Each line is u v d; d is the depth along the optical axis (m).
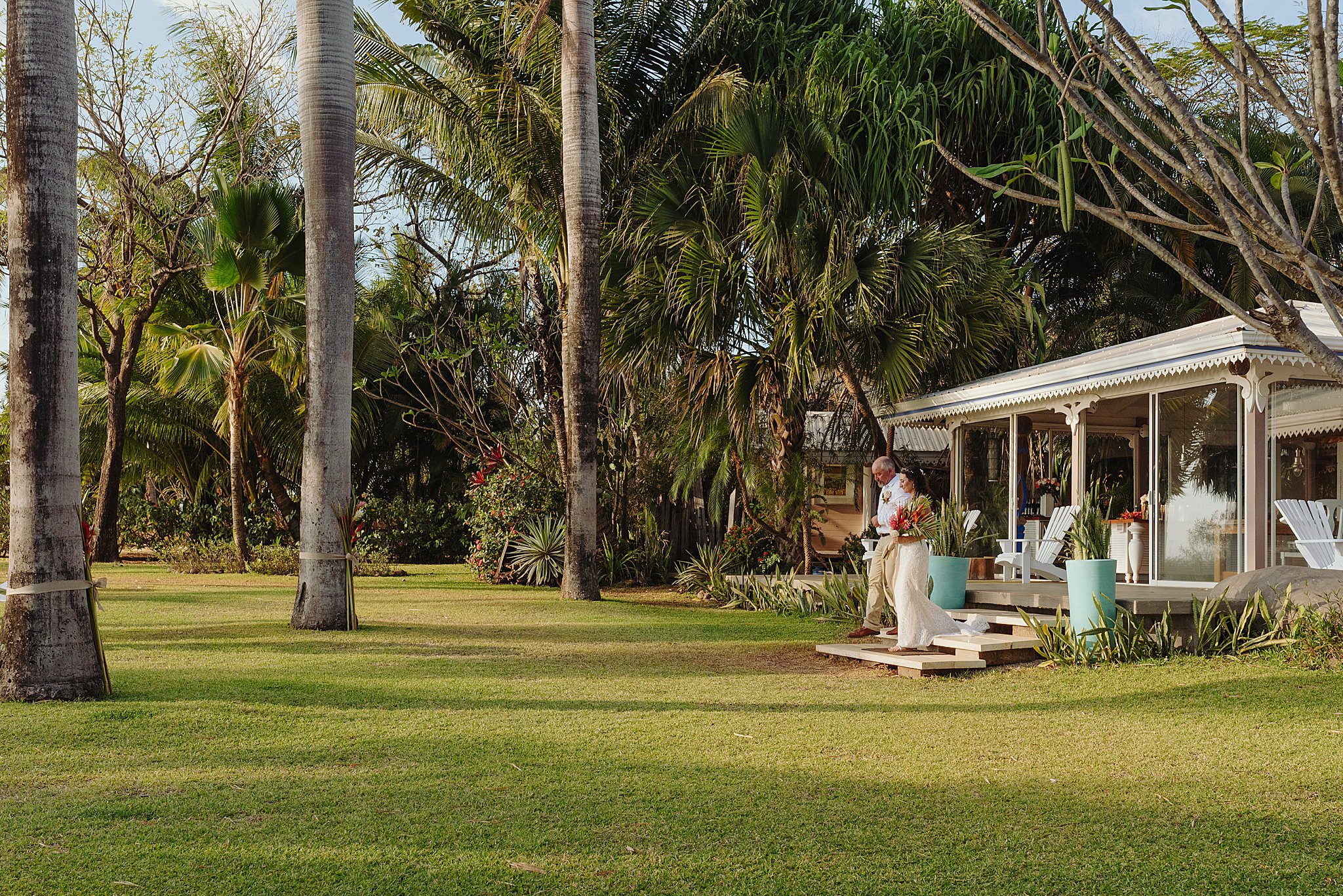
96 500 26.72
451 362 22.25
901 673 9.11
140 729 6.30
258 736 6.20
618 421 20.45
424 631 11.45
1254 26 18.34
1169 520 12.63
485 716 6.92
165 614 12.57
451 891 3.75
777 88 18.44
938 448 21.00
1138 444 13.66
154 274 21.97
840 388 18.30
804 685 8.45
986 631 10.65
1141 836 4.51
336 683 8.01
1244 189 2.29
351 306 11.59
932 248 15.41
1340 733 6.44
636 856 4.16
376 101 17.98
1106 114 17.12
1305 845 4.39
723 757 5.87
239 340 21.11
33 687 7.11
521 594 16.42
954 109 17.95
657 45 18.41
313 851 4.16
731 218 16.56
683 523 20.95
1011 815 4.80
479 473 20.56
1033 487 15.66
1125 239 19.92
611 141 17.91
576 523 15.61
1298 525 10.89
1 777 5.21
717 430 16.53
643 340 16.91
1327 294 2.27
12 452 7.25
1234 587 10.18
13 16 7.26
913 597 9.69
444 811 4.74
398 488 29.69
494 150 17.22
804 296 15.29
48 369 7.23
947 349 16.05
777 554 17.91
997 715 7.20
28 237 7.22
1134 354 12.49
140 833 4.35
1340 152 2.15
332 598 11.34
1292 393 11.59
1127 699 7.71
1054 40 2.50
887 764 5.77
